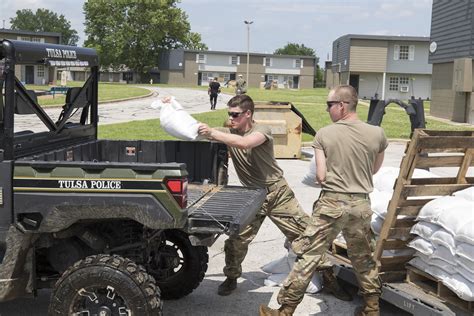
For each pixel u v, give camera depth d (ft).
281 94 152.46
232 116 15.57
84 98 16.48
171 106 14.71
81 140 16.57
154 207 12.07
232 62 263.90
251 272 19.15
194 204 13.80
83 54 15.96
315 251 13.89
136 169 12.12
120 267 12.17
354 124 13.91
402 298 14.69
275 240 23.02
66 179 12.27
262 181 16.12
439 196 15.64
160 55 272.92
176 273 16.62
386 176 18.10
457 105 92.89
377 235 16.20
